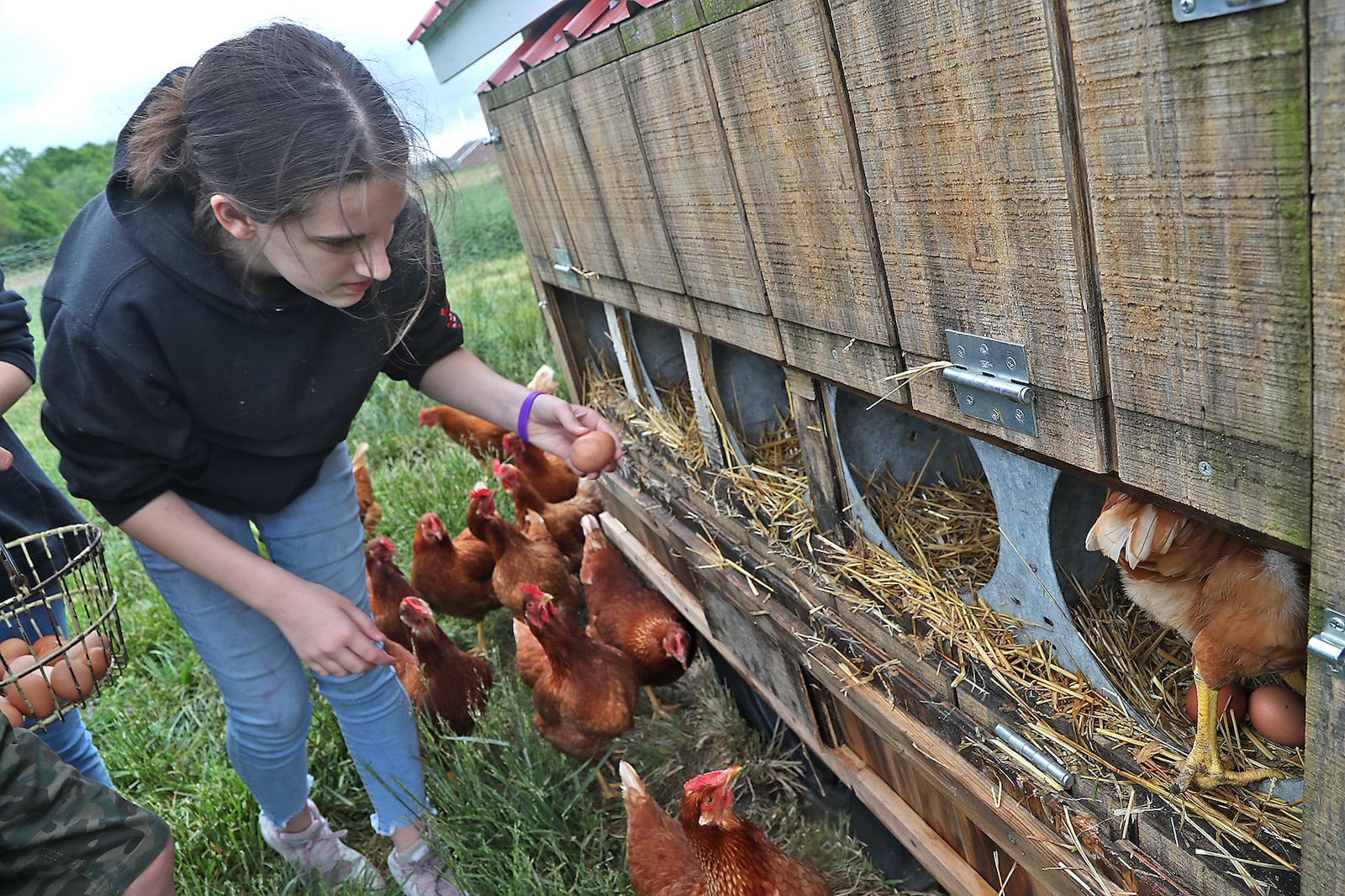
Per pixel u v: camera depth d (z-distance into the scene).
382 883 2.63
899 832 2.24
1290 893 1.19
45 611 2.30
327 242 1.43
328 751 3.18
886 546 2.03
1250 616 1.23
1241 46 0.81
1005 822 1.61
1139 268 1.02
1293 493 0.94
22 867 1.17
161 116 1.60
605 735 2.92
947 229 1.31
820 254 1.66
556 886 2.38
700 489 2.79
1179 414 1.05
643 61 2.03
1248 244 0.88
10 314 2.26
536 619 2.86
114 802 1.27
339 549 2.32
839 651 2.11
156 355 1.70
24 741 1.20
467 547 3.91
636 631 3.19
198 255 1.66
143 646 4.07
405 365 2.23
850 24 1.33
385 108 1.49
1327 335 0.84
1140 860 1.39
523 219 3.65
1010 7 1.05
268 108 1.37
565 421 2.24
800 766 2.89
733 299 2.08
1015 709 1.62
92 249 1.71
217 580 1.87
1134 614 1.77
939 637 1.80
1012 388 1.29
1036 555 1.59
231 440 1.92
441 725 3.05
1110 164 1.01
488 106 3.47
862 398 2.21
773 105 1.60
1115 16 0.93
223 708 3.62
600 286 3.06
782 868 2.06
